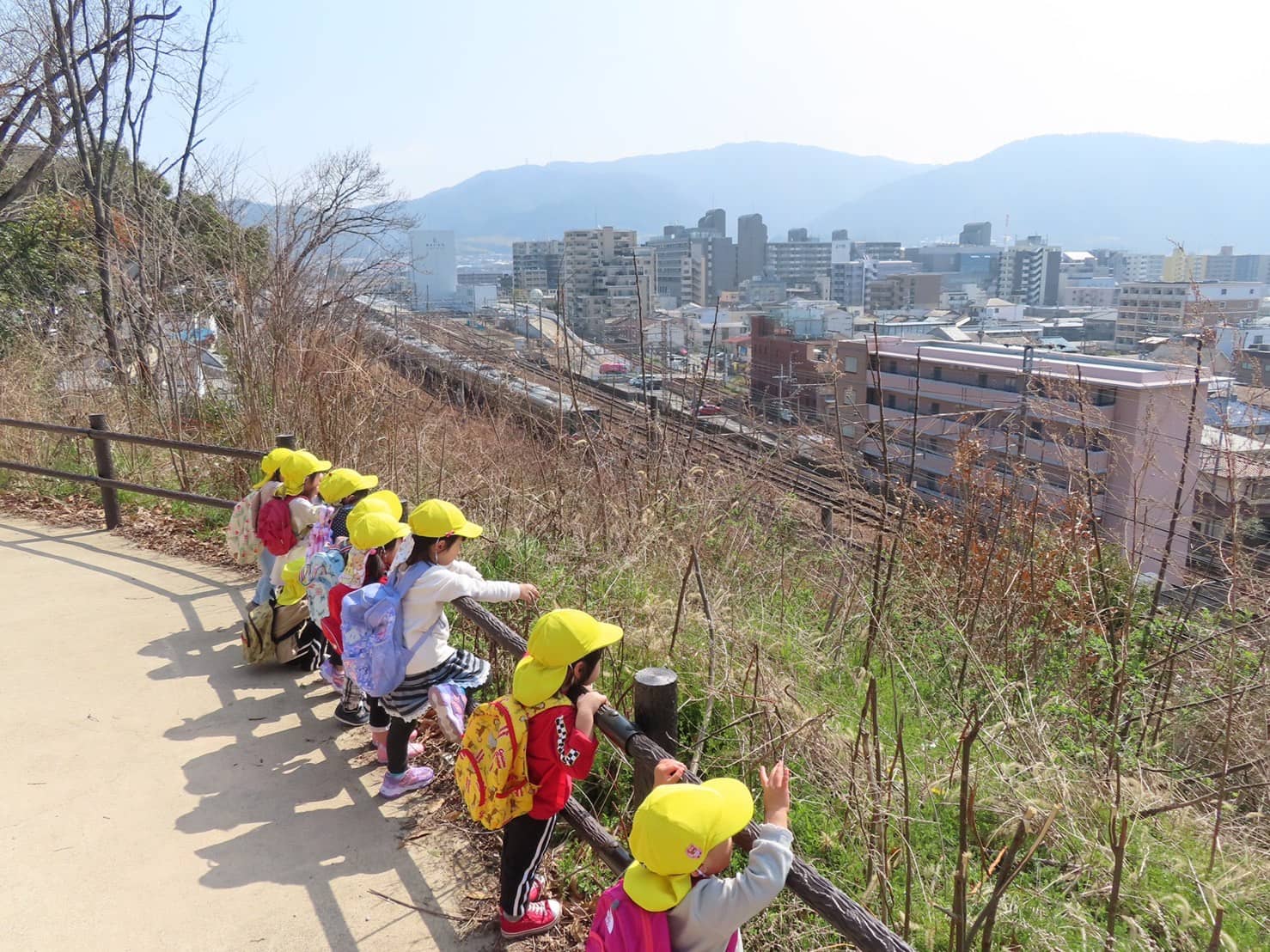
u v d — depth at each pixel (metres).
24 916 3.16
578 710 2.73
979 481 6.98
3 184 15.35
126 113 12.80
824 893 2.05
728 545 6.12
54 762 4.20
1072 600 6.03
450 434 7.53
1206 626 5.73
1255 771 4.79
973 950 3.04
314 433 7.87
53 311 13.70
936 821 3.70
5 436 9.91
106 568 7.10
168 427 9.56
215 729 4.55
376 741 4.17
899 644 5.56
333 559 4.50
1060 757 4.25
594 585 5.11
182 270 10.78
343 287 10.73
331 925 3.15
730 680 4.07
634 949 1.96
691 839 1.91
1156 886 3.55
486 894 3.35
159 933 3.09
